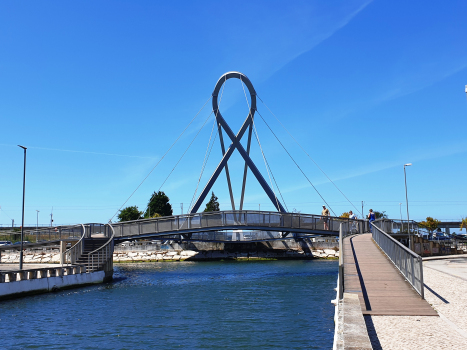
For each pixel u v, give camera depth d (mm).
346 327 9648
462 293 16531
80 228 47469
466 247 52469
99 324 20812
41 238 51031
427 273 24438
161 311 24312
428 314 12836
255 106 78375
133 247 79875
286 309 24422
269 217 47062
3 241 63219
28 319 21984
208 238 75750
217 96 76875
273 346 16391
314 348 15992
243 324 20484
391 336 10398
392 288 17016
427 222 103875
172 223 47750
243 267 58812
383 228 41719
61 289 33781
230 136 75312
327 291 31969
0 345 16969
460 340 9977
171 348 16391
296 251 77938
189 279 42844
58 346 16812
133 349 16312
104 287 36281
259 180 72312
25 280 30156
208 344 16875
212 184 71875
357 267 22141
